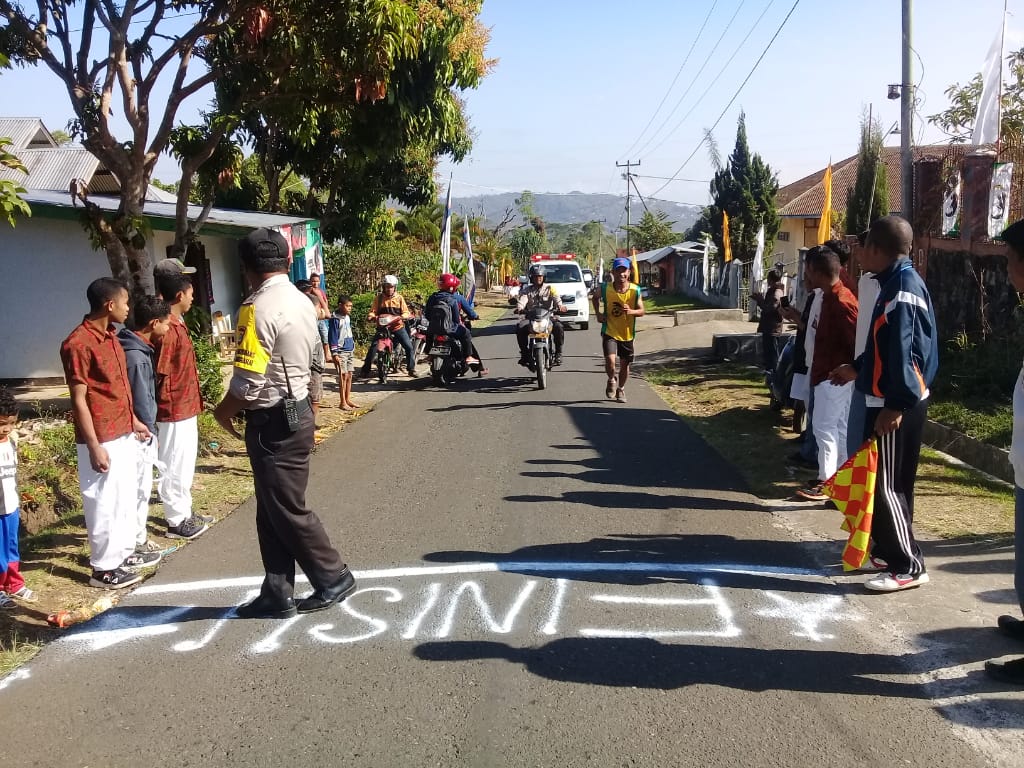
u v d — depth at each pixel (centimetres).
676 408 1001
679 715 324
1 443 433
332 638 398
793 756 296
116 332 503
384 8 832
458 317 1247
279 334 398
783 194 3819
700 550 505
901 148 974
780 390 851
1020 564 356
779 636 389
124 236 821
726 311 2180
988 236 866
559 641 389
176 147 975
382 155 1502
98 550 466
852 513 416
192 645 395
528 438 835
